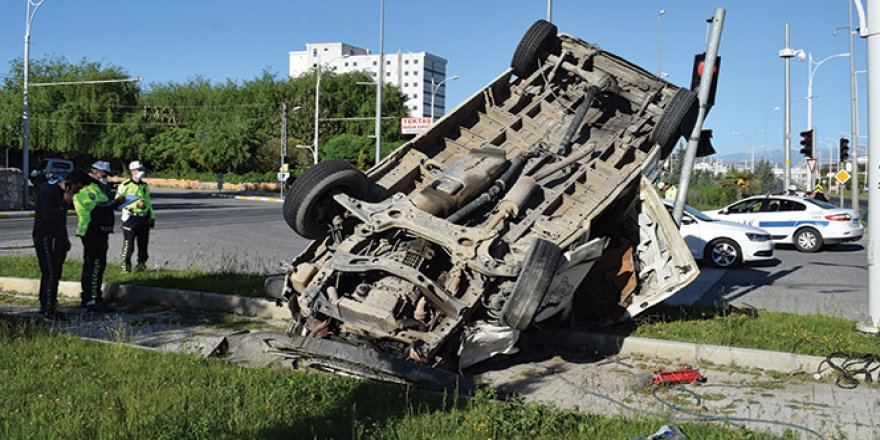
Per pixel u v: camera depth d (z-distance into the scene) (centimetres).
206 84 9056
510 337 712
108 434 488
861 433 547
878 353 748
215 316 951
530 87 1107
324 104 7600
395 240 752
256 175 6738
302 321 729
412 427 520
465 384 635
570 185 876
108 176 1123
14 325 805
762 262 1731
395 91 7850
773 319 919
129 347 722
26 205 3111
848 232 1936
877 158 854
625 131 1007
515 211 803
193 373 633
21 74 6109
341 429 515
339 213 798
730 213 2083
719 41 983
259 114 8225
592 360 788
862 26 873
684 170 1005
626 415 585
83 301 967
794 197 2022
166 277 1132
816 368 724
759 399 644
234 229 2259
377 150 3189
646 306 848
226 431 500
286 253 1631
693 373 698
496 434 504
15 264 1266
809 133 2958
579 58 1112
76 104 6225
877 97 855
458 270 694
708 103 998
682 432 509
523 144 986
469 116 1037
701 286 1323
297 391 586
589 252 767
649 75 1090
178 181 6925
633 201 880
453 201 802
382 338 657
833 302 1136
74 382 606
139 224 1189
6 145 6109
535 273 673
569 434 508
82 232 943
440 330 671
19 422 510
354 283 732
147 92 9038
